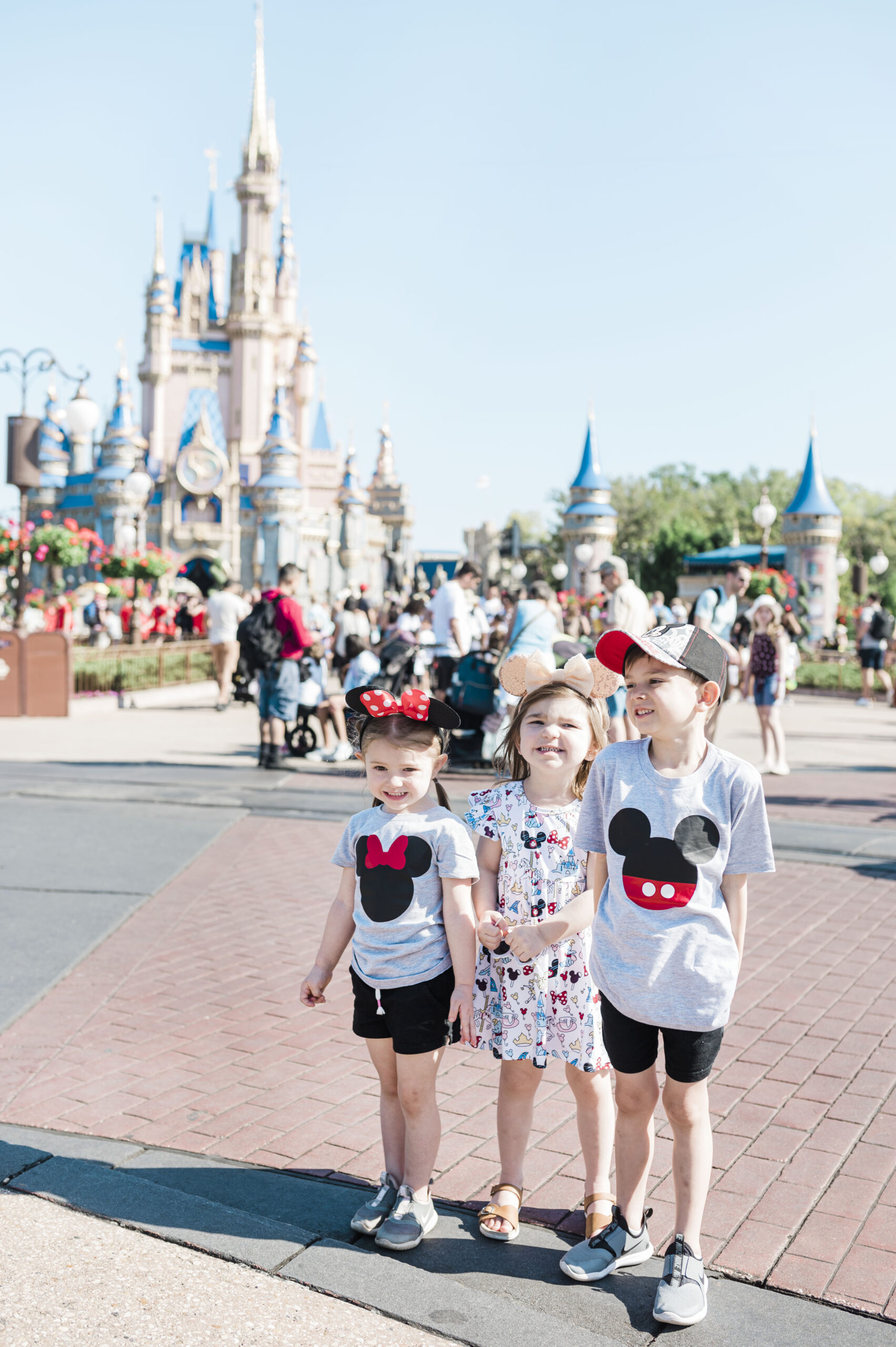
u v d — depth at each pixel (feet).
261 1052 14.15
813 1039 14.49
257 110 236.43
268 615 37.09
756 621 36.86
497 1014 9.95
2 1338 8.00
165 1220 9.78
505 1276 9.21
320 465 253.85
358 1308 8.62
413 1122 9.85
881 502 283.18
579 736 9.94
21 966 17.13
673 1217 10.29
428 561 288.71
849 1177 10.93
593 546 153.38
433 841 9.91
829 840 26.21
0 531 65.46
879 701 74.02
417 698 9.92
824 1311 8.74
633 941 8.85
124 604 94.99
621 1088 9.18
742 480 286.25
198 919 20.13
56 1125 11.94
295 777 35.78
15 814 29.12
